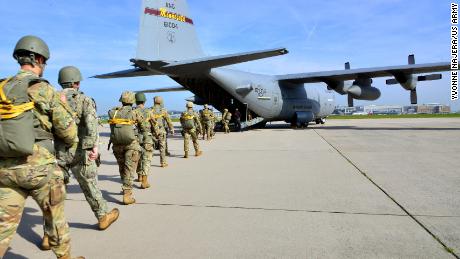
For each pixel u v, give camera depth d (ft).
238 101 63.67
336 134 51.96
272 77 70.23
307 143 39.17
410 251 9.91
